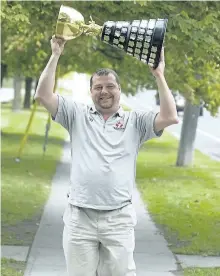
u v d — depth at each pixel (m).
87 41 13.73
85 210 5.64
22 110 48.59
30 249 10.34
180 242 11.21
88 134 5.66
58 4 10.87
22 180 17.67
